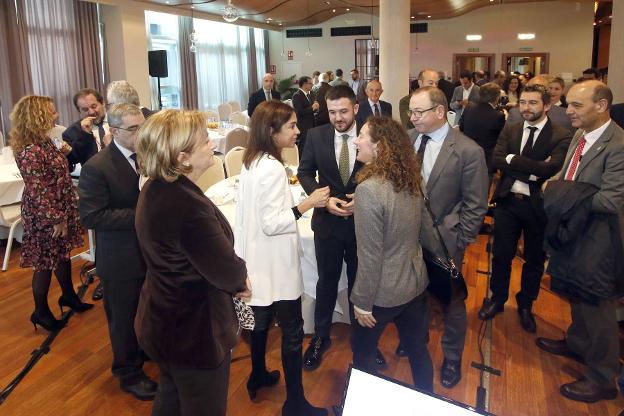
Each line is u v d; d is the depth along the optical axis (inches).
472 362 98.7
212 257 50.5
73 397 89.9
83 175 79.0
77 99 126.0
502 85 336.2
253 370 86.4
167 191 50.9
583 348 93.8
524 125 104.7
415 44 533.3
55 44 302.8
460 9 475.2
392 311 66.1
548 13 491.8
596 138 81.1
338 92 85.7
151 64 352.5
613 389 86.1
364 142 66.2
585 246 81.0
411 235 64.8
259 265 72.4
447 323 91.0
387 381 47.9
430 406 46.0
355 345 72.3
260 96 263.1
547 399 87.4
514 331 111.2
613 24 233.9
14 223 149.4
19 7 279.4
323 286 95.6
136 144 52.0
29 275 147.3
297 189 126.0
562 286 87.0
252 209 71.4
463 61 526.3
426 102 77.2
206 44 457.4
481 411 44.5
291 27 570.6
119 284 83.6
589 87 78.7
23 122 99.8
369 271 63.1
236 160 155.0
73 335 112.1
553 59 499.2
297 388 78.0
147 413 85.3
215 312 53.8
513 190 107.4
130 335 87.0
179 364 52.7
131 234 82.0
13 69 279.4
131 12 337.4
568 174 86.9
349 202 84.8
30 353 104.9
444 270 69.7
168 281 51.3
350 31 556.4
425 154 82.0
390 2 259.1
